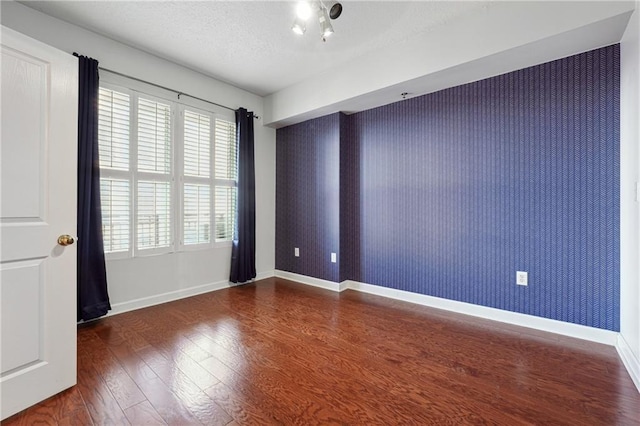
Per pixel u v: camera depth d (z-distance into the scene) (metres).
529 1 2.08
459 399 1.55
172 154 3.14
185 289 3.30
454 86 2.85
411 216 3.18
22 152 1.44
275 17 2.35
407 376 1.76
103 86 2.63
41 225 1.51
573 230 2.28
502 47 2.18
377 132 3.43
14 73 1.42
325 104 3.36
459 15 2.34
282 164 4.23
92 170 2.51
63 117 1.59
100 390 1.61
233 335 2.33
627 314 1.91
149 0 2.15
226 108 3.65
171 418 1.40
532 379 1.73
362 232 3.59
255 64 3.15
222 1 2.16
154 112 2.98
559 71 2.32
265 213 4.18
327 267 3.72
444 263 2.96
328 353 2.04
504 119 2.58
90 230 2.51
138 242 2.90
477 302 2.76
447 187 2.92
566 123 2.30
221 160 3.61
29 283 1.47
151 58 2.94
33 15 2.26
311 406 1.49
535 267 2.45
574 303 2.29
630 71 1.83
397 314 2.80
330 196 3.69
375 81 2.91
